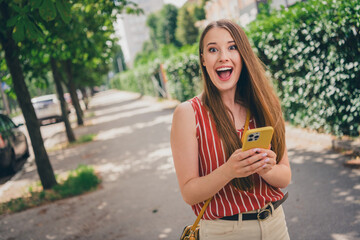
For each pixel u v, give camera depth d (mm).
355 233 3209
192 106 1497
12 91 7527
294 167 5273
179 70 15109
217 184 1331
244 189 1443
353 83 5359
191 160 1442
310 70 6113
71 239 4176
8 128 9516
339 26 5078
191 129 1463
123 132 13141
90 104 37844
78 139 12922
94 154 9820
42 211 5391
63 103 12484
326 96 5953
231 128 1464
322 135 6293
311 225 3514
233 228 1479
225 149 1445
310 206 3922
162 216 4461
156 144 9594
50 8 3277
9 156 8781
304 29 5801
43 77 8453
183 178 1443
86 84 25641
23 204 5766
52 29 5320
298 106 6945
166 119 14516
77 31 5688
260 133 1229
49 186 6660
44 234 4461
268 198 1488
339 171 4727
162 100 22969
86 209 5188
